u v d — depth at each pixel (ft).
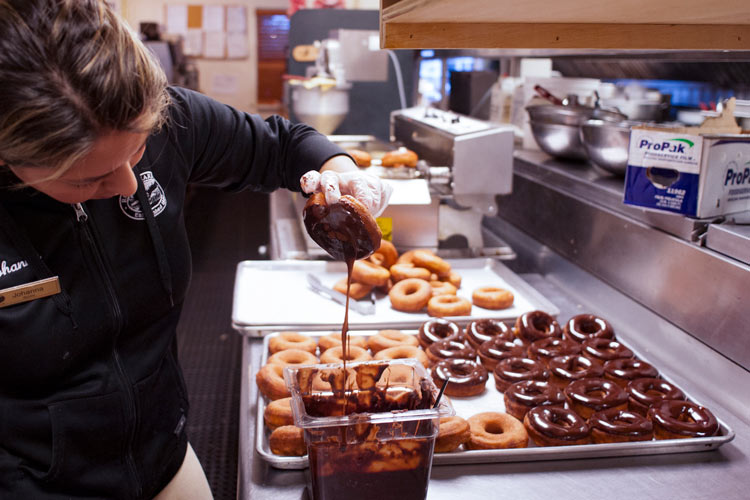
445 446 3.68
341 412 3.52
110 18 2.41
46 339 3.07
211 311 12.50
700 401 4.31
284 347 4.98
